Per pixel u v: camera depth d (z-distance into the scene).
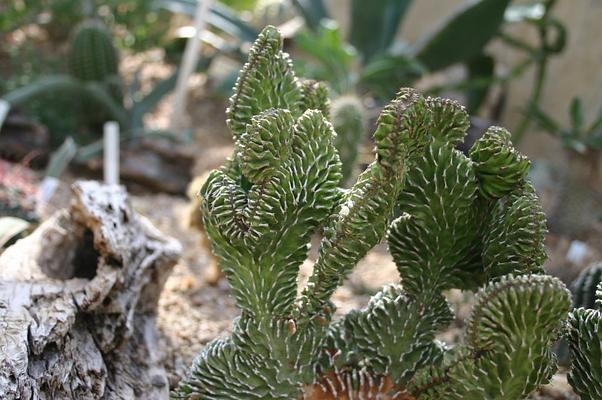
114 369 1.63
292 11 5.88
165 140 3.74
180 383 1.41
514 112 4.89
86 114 3.89
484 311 1.10
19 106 3.81
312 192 1.22
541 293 1.08
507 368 1.13
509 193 1.27
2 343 1.33
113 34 4.87
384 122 1.11
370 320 1.36
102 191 1.91
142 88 4.81
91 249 1.88
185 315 2.15
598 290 1.32
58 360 1.42
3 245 2.11
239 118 1.33
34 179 3.29
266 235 1.21
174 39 5.06
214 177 1.25
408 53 4.39
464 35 4.12
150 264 1.82
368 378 1.33
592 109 4.30
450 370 1.19
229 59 5.34
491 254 1.26
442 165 1.24
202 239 2.38
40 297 1.54
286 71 1.35
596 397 1.25
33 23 4.86
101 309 1.63
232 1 5.91
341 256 1.20
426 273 1.34
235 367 1.33
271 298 1.28
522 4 4.84
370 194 1.14
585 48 4.40
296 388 1.32
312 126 1.20
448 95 4.96
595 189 3.76
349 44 4.68
